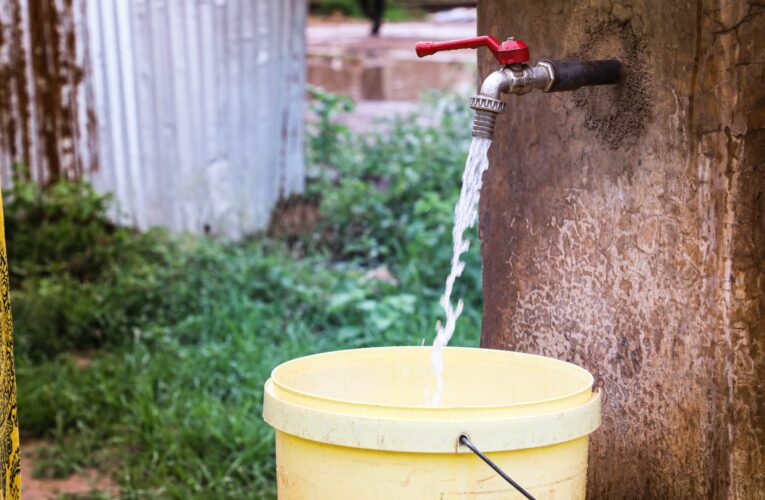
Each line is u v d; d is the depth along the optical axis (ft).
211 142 24.76
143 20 23.88
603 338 8.48
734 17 7.07
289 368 7.33
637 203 8.04
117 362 17.61
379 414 6.32
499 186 9.53
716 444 7.56
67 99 23.91
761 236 7.20
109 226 24.00
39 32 23.53
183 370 16.87
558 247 8.90
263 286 20.71
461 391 8.09
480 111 7.32
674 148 7.66
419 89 39.45
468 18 62.08
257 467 13.71
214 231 25.00
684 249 7.66
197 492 13.34
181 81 24.30
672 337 7.84
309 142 28.66
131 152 24.21
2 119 23.65
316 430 6.44
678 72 7.55
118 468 14.51
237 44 24.79
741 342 7.33
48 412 15.80
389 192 25.84
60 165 24.16
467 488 6.31
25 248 21.98
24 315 19.47
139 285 20.22
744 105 7.09
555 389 7.57
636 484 8.30
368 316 19.16
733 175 7.21
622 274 8.25
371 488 6.39
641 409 8.18
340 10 69.26
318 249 24.54
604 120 8.27
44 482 14.24
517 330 9.47
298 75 26.71
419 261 21.53
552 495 6.55
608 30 8.17
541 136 8.97
